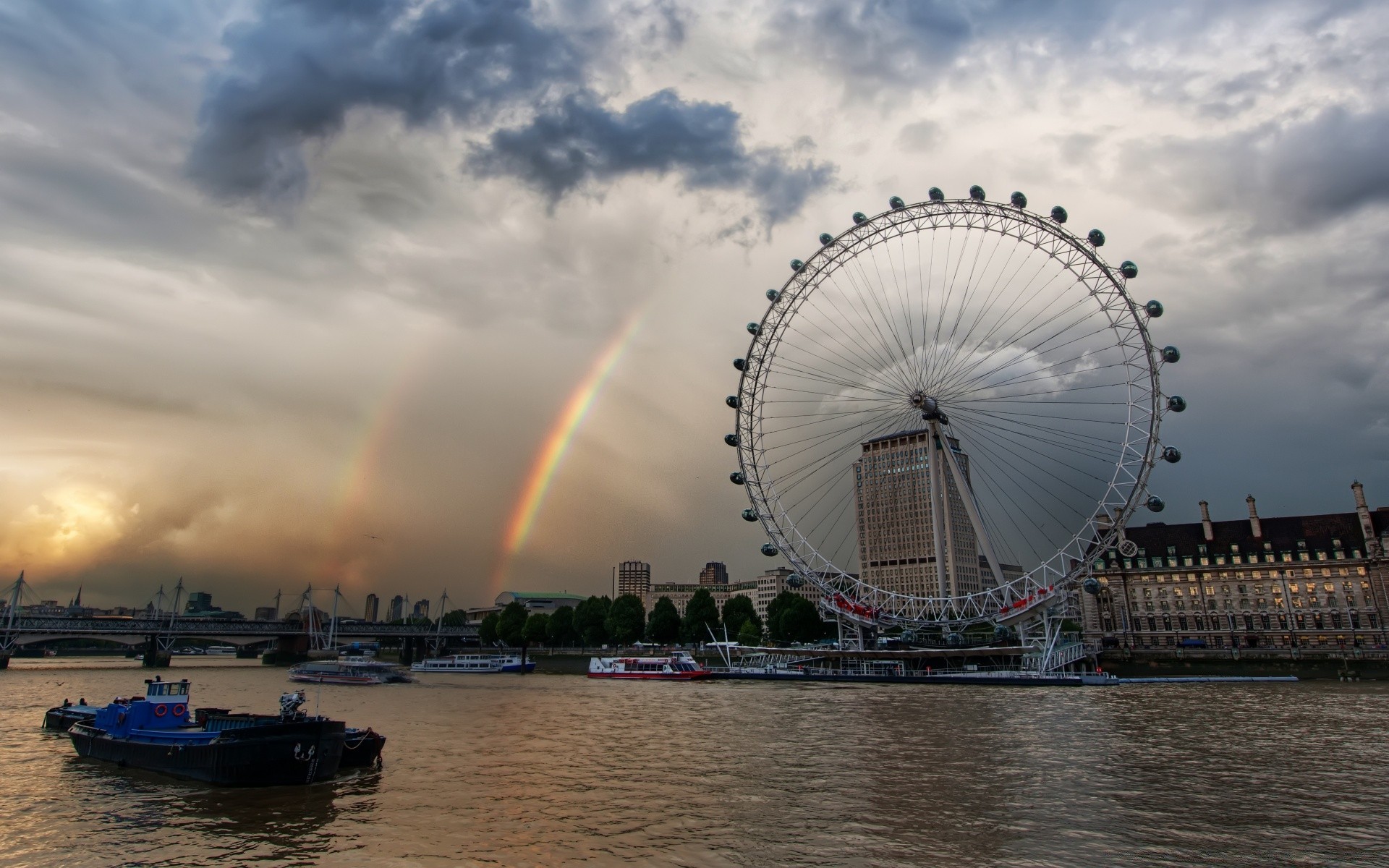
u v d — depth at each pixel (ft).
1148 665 540.52
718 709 315.37
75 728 203.21
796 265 490.49
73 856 116.67
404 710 317.42
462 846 119.24
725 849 116.98
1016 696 368.89
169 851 118.73
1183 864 109.70
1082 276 419.13
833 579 507.30
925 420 461.37
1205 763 181.88
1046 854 114.01
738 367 505.66
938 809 139.44
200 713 196.03
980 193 435.94
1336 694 371.15
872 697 369.09
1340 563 621.31
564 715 294.25
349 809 142.10
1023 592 449.06
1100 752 197.06
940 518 476.95
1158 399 401.70
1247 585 648.38
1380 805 140.97
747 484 495.82
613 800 147.95
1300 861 110.83
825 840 121.39
